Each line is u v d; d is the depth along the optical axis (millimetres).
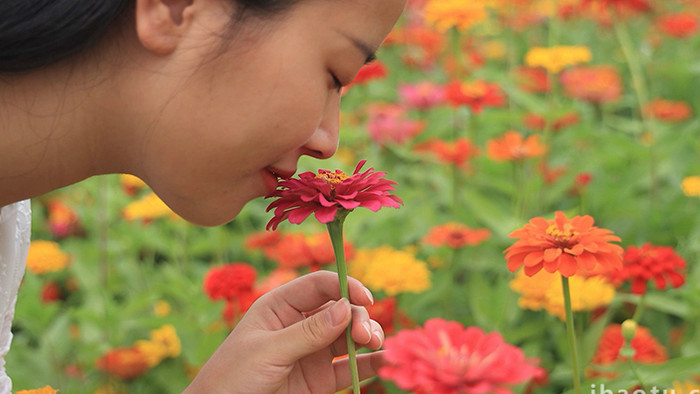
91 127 796
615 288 1359
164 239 1730
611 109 2213
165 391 1389
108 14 751
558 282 1249
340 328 853
